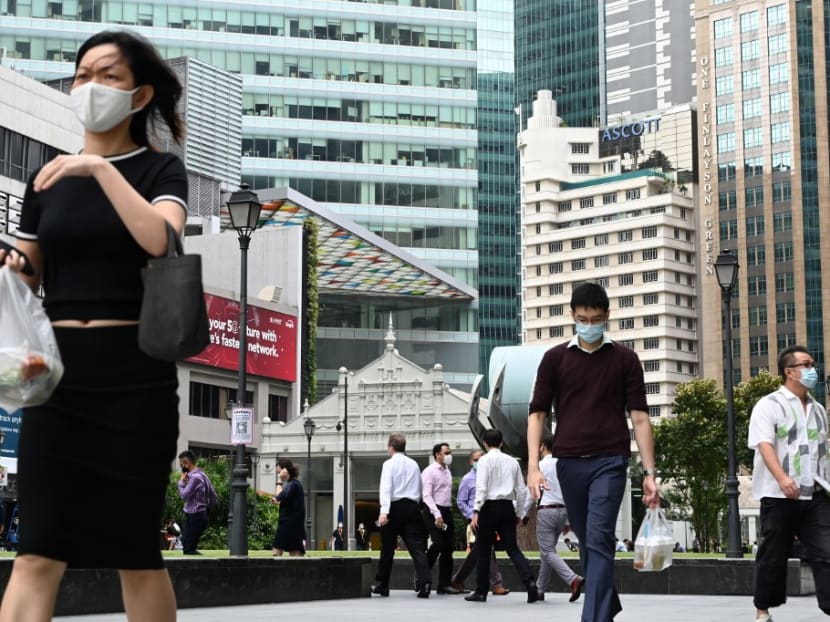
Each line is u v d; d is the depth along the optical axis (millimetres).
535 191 161500
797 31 139625
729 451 19703
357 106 87875
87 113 3318
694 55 164625
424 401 62812
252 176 85562
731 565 14773
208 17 84625
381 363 63844
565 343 7094
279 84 86250
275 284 61156
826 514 7633
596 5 176750
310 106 86875
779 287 137875
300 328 61375
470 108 89938
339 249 69688
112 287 3256
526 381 22219
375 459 63750
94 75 3342
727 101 144125
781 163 139500
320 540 63250
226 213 64000
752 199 141000
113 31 3395
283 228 61438
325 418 63688
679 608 11641
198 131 61844
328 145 87062
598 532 6746
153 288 3109
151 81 3418
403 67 89000
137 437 3221
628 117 161875
